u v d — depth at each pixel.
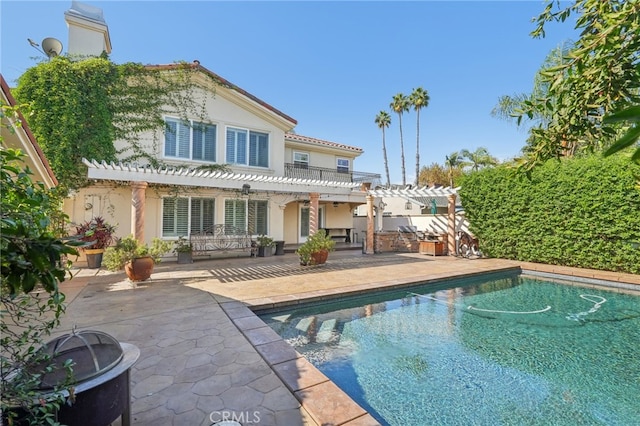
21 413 1.76
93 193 11.09
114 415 2.18
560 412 3.41
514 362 4.53
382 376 4.12
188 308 5.78
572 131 2.13
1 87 3.07
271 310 6.31
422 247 14.51
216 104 13.38
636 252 9.16
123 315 5.36
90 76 11.10
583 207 10.19
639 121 0.79
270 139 14.72
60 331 4.55
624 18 1.59
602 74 1.87
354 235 20.88
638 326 5.90
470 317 6.42
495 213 12.72
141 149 11.88
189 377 3.35
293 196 15.33
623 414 3.38
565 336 5.48
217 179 11.12
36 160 4.82
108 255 7.50
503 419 3.29
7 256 1.41
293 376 3.33
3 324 1.67
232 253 13.30
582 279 9.48
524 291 8.56
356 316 6.47
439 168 36.53
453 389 3.84
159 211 12.08
